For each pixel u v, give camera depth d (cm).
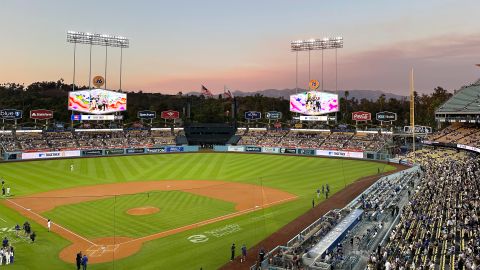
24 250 2889
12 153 7444
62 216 3797
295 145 9244
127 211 4003
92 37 9112
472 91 7306
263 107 16500
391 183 4747
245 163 7688
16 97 14662
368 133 9219
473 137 6612
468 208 3119
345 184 5366
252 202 4438
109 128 9950
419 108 14938
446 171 4816
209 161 7981
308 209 4100
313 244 2808
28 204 4247
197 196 4731
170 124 12731
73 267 2608
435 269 2211
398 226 2936
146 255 2831
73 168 6819
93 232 3328
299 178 5984
